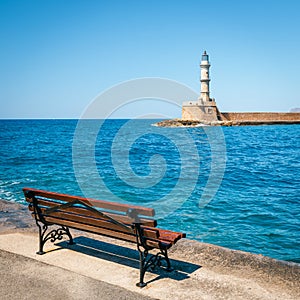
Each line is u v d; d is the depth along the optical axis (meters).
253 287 4.40
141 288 4.32
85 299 3.99
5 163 24.42
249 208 11.45
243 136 62.00
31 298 4.00
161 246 4.31
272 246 8.14
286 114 94.69
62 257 5.30
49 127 123.19
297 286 4.45
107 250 5.62
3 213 8.02
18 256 5.32
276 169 22.31
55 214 5.24
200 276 4.70
